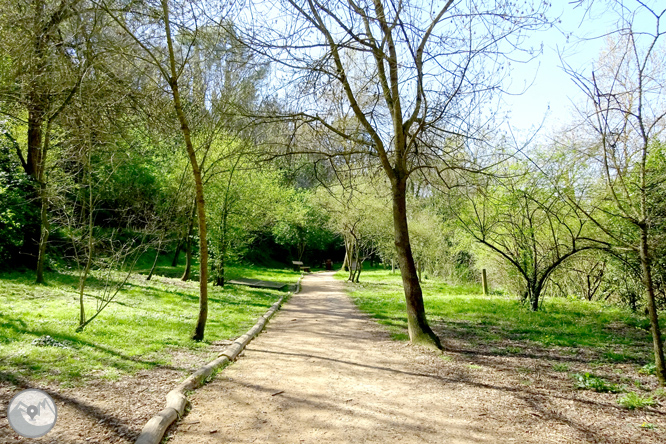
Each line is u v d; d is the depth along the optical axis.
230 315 11.91
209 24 7.21
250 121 8.42
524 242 14.44
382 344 8.59
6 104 7.70
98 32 7.91
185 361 6.44
